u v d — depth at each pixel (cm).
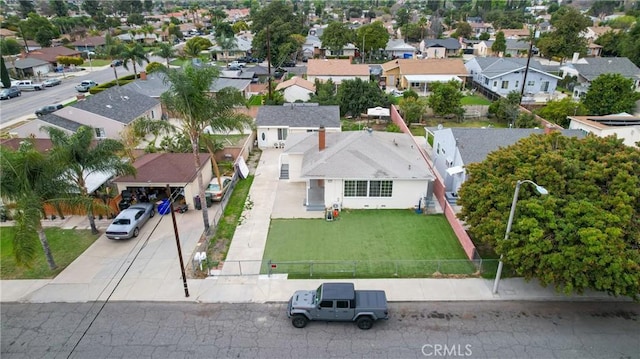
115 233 2495
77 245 2500
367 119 5262
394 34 13275
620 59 6850
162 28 12888
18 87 6606
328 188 2900
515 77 6384
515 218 1959
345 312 1797
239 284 2131
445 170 3366
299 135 3656
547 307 1953
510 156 2225
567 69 6912
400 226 2712
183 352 1695
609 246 1664
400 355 1670
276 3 10200
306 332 1803
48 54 8400
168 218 2822
